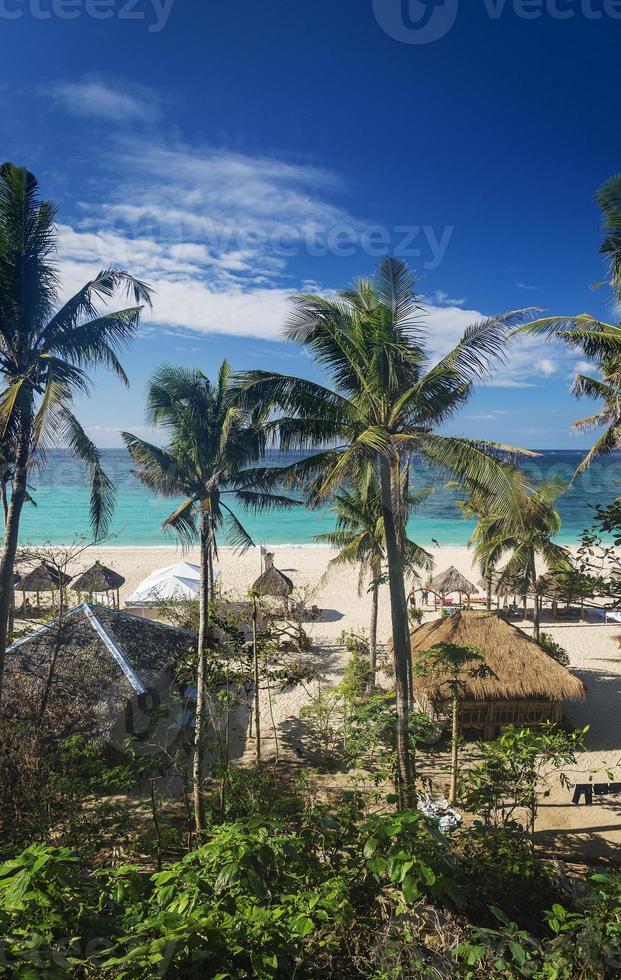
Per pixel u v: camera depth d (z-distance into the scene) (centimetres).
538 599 2081
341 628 2605
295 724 1691
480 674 1319
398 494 1220
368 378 1156
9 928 280
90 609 1752
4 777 1101
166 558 4203
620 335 1272
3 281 1166
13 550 1216
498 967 332
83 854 930
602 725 1714
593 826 1219
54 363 1199
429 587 2995
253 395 1147
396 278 1114
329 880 401
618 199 1119
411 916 390
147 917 333
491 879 548
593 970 352
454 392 1125
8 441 1273
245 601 2589
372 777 1124
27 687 1434
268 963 299
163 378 1270
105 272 1205
